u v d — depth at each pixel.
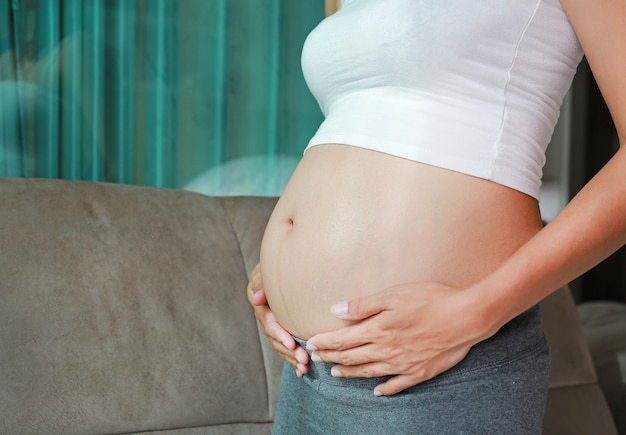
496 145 0.76
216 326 1.45
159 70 2.05
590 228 0.65
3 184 1.37
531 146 0.78
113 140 2.00
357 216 0.79
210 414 1.39
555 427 1.72
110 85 1.99
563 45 0.78
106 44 1.98
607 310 2.42
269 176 2.23
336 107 0.88
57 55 1.91
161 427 1.33
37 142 1.91
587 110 3.20
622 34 0.67
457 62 0.76
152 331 1.37
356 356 0.74
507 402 0.73
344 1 0.92
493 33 0.76
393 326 0.71
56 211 1.38
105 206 1.44
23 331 1.25
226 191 2.18
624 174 0.64
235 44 2.16
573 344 1.84
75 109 1.94
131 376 1.32
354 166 0.80
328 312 0.80
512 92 0.77
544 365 0.77
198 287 1.46
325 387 0.83
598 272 3.35
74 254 1.35
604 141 3.21
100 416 1.27
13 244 1.30
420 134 0.77
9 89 1.86
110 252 1.39
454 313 0.68
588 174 3.22
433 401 0.74
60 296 1.30
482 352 0.73
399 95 0.79
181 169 2.11
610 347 2.11
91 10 1.94
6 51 1.85
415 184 0.76
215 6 2.12
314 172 0.85
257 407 1.45
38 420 1.22
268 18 2.19
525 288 0.67
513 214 0.76
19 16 1.86
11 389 1.21
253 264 1.56
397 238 0.76
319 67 0.88
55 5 1.89
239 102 2.18
